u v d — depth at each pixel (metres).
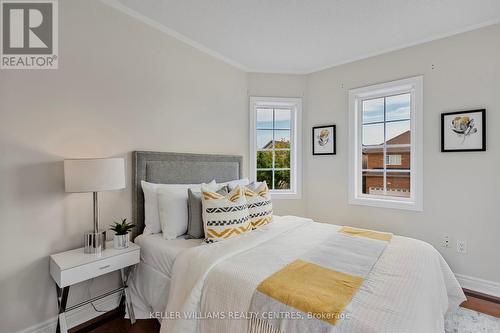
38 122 1.73
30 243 1.70
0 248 1.59
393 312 1.06
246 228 2.08
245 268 1.45
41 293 1.74
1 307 1.59
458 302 1.91
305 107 3.56
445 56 2.53
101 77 2.04
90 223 1.99
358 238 2.00
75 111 1.90
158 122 2.46
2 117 1.59
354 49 2.88
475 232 2.40
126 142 2.21
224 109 3.18
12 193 1.63
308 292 1.20
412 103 2.79
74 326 1.90
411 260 1.58
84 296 1.97
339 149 3.28
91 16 1.98
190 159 2.67
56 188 1.81
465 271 2.45
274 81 3.52
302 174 3.56
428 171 2.63
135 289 2.05
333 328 1.00
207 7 2.13
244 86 3.45
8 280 1.61
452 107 2.49
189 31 2.52
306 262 1.54
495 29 2.29
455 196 2.49
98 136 2.03
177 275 1.61
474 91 2.38
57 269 1.60
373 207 3.02
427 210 2.64
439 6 2.07
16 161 1.64
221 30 2.50
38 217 1.73
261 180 3.64
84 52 1.94
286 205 3.56
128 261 1.85
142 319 1.98
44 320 1.76
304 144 3.57
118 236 1.88
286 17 2.26
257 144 3.64
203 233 2.07
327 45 2.79
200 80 2.88
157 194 2.19
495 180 2.30
